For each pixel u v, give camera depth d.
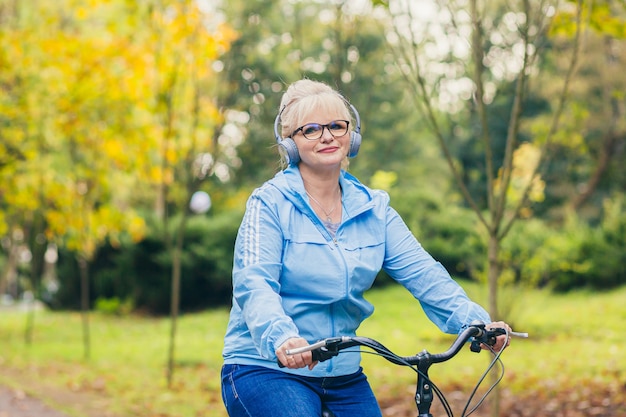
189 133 10.18
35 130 11.66
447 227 20.06
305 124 2.76
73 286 21.25
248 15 9.91
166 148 9.28
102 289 20.61
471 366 10.09
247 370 2.67
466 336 2.54
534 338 11.96
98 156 11.98
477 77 5.79
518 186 12.45
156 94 9.59
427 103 5.96
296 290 2.70
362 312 2.80
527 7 5.51
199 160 11.64
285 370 2.67
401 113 20.58
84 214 12.73
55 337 15.63
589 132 22.00
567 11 6.57
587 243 16.84
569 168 23.91
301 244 2.71
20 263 26.03
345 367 2.72
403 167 28.12
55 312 21.17
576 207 24.34
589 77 20.80
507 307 12.38
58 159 12.66
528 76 5.77
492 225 5.92
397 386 8.96
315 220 2.73
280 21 11.32
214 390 9.28
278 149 2.90
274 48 11.66
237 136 13.29
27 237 19.11
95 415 7.73
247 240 2.67
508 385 8.62
